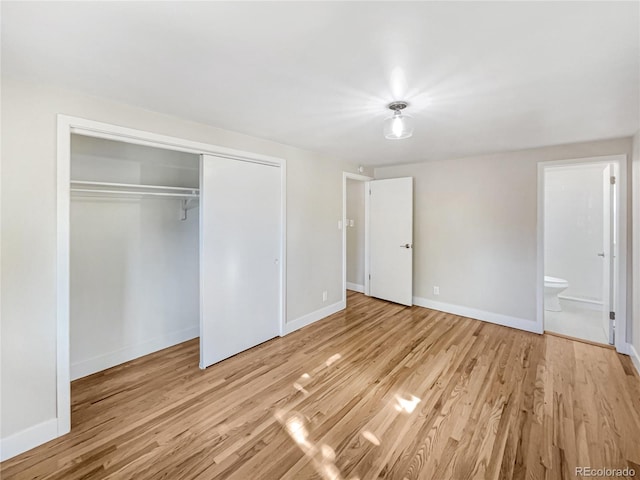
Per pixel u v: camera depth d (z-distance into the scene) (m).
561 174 4.54
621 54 1.39
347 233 5.46
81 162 2.39
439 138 2.90
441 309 4.16
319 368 2.60
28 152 1.67
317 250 3.77
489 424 1.87
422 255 4.34
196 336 3.28
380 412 2.00
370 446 1.70
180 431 1.82
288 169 3.32
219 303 2.71
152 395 2.20
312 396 2.18
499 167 3.60
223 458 1.62
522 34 1.25
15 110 1.63
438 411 2.00
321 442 1.73
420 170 4.30
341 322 3.74
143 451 1.67
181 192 3.04
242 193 2.87
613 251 3.01
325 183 3.85
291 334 3.37
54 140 1.75
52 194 1.75
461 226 3.93
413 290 4.46
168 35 1.27
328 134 2.80
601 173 4.28
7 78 1.61
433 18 1.15
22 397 1.67
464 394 2.20
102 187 2.47
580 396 2.16
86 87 1.78
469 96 1.89
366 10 1.10
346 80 1.69
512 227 3.53
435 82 1.70
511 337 3.25
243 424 1.89
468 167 3.85
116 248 2.63
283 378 2.43
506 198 3.56
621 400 2.11
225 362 2.71
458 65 1.51
